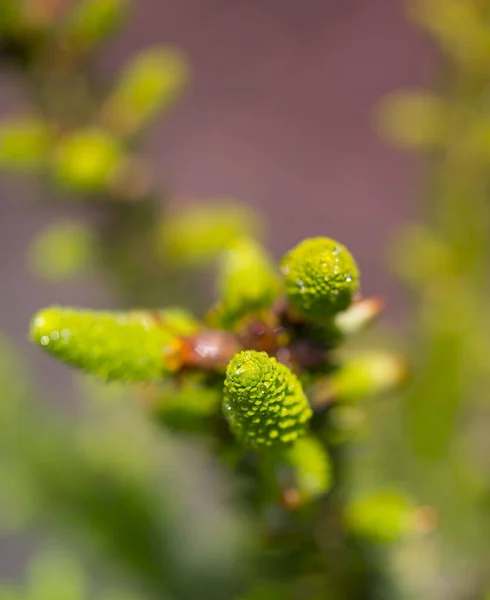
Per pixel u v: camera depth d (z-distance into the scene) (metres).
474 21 0.32
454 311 0.34
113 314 0.22
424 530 0.25
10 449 0.36
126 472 0.36
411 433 0.34
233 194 0.71
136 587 0.34
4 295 0.68
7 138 0.31
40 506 0.35
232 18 0.75
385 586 0.29
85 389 0.39
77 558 0.34
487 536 0.32
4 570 0.59
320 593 0.27
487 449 0.34
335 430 0.24
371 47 0.73
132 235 0.33
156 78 0.31
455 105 0.33
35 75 0.31
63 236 0.33
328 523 0.26
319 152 0.72
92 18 0.31
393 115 0.34
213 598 0.34
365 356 0.25
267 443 0.21
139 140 0.33
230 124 0.73
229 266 0.24
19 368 0.38
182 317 0.23
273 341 0.23
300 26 0.75
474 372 0.33
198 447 0.33
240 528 0.33
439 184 0.34
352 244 0.69
